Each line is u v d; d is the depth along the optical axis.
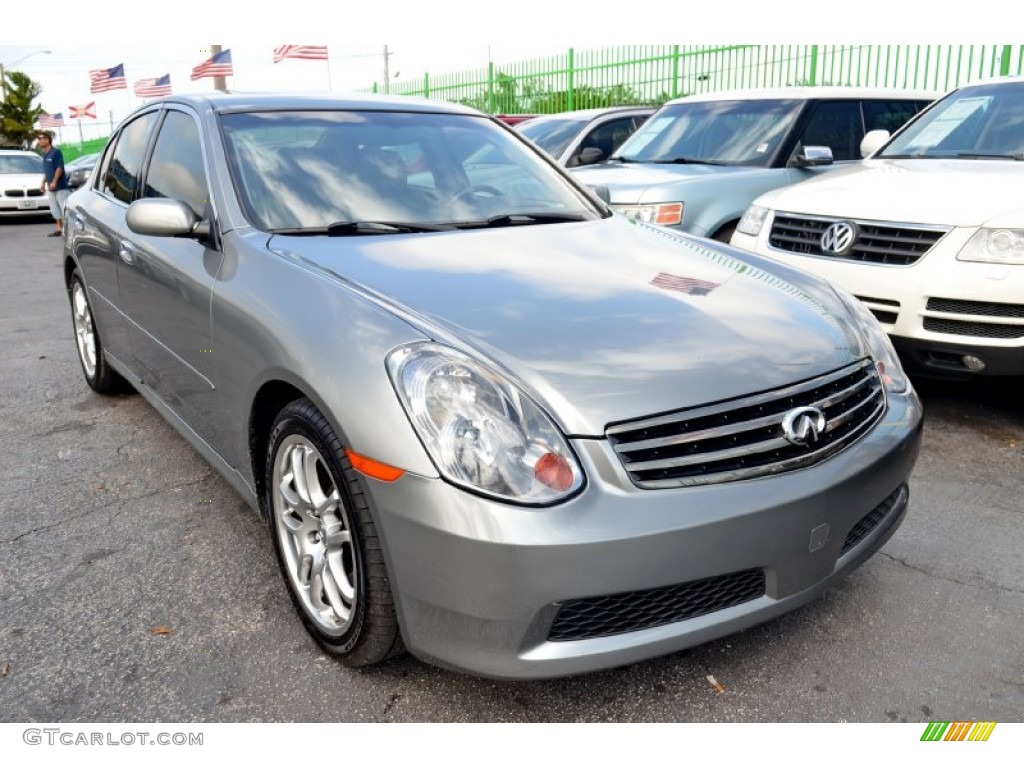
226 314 2.54
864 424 2.31
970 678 2.27
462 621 1.89
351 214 2.89
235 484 2.80
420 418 1.90
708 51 12.51
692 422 1.99
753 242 4.71
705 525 1.89
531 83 16.06
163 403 3.47
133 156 3.91
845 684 2.25
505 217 3.11
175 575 2.78
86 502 3.31
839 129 6.52
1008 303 3.65
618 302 2.32
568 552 1.81
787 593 2.09
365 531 2.00
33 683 2.24
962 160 4.77
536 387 1.95
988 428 4.05
